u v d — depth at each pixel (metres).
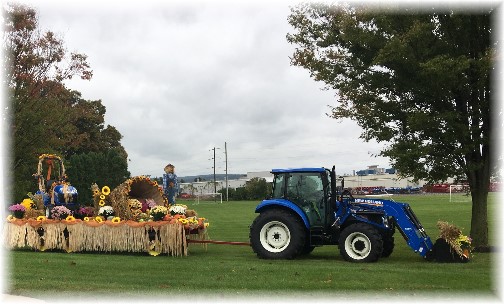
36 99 19.97
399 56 12.08
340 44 14.40
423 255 11.27
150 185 14.18
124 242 12.27
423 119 12.23
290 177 12.26
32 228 12.96
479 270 9.80
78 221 12.70
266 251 11.67
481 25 12.36
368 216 11.84
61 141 21.48
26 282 8.27
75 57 20.89
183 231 12.03
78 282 8.33
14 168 19.50
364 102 14.02
